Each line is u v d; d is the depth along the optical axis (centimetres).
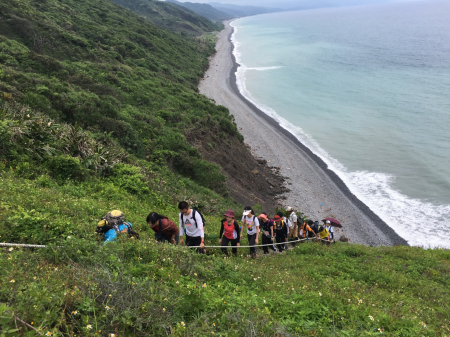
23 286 320
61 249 456
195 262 577
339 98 5569
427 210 2462
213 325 355
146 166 1633
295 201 2633
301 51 10719
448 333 536
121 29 5738
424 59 8069
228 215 826
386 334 428
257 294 513
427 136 3803
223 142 3039
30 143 1042
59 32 3650
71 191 924
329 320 434
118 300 354
